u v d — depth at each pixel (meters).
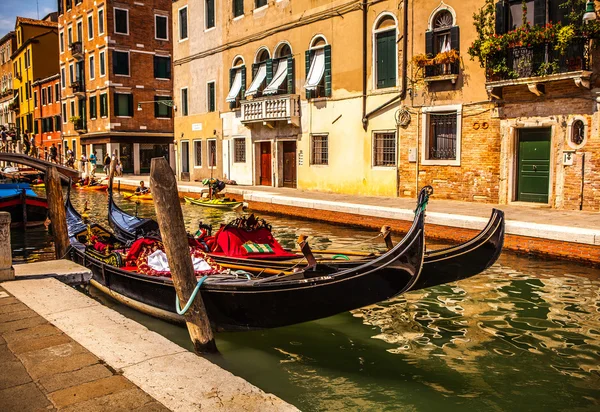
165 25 37.16
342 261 7.32
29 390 3.82
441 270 6.90
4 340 4.77
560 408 4.85
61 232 10.26
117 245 9.56
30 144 42.75
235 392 3.76
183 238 5.34
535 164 14.32
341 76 19.19
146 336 4.86
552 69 12.97
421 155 16.72
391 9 17.27
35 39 47.47
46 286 6.62
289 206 17.22
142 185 24.33
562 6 13.09
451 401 5.00
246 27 23.50
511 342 6.33
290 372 5.59
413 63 16.62
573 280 8.83
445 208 14.09
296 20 20.78
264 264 7.79
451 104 15.79
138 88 36.31
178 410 3.52
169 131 37.72
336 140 19.59
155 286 7.03
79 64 39.19
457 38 15.48
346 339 6.45
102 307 5.75
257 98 22.23
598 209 12.88
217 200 19.75
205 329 5.52
